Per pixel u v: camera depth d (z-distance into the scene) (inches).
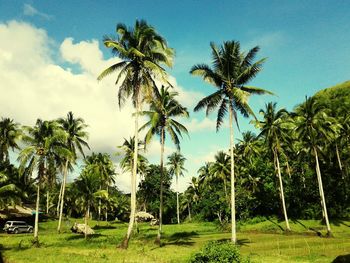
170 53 1246.3
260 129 2112.5
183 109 1514.5
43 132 1393.9
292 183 2440.9
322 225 2084.2
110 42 1176.2
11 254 961.5
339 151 2357.3
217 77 1327.5
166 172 3358.8
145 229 2397.9
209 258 587.2
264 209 2682.1
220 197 2733.8
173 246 1295.5
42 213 2795.3
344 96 3105.3
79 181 1749.5
